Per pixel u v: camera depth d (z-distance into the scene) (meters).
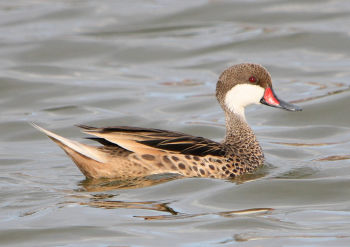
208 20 26.16
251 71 13.54
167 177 12.23
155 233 10.06
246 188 11.87
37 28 25.64
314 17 25.73
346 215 10.76
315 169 13.31
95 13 27.34
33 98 19.30
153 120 17.31
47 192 11.83
